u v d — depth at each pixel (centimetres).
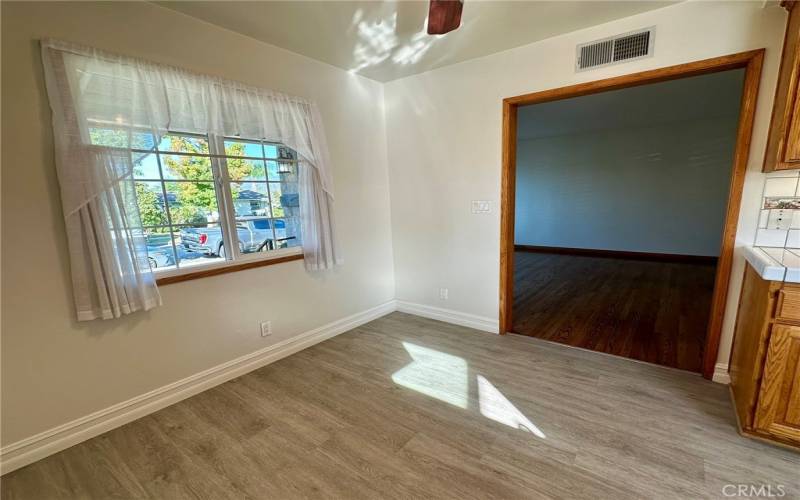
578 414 203
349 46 263
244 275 259
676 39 215
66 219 178
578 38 246
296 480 164
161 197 220
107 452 186
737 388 202
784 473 157
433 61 298
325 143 294
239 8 209
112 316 193
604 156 657
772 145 188
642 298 404
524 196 762
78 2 178
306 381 251
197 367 239
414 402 221
